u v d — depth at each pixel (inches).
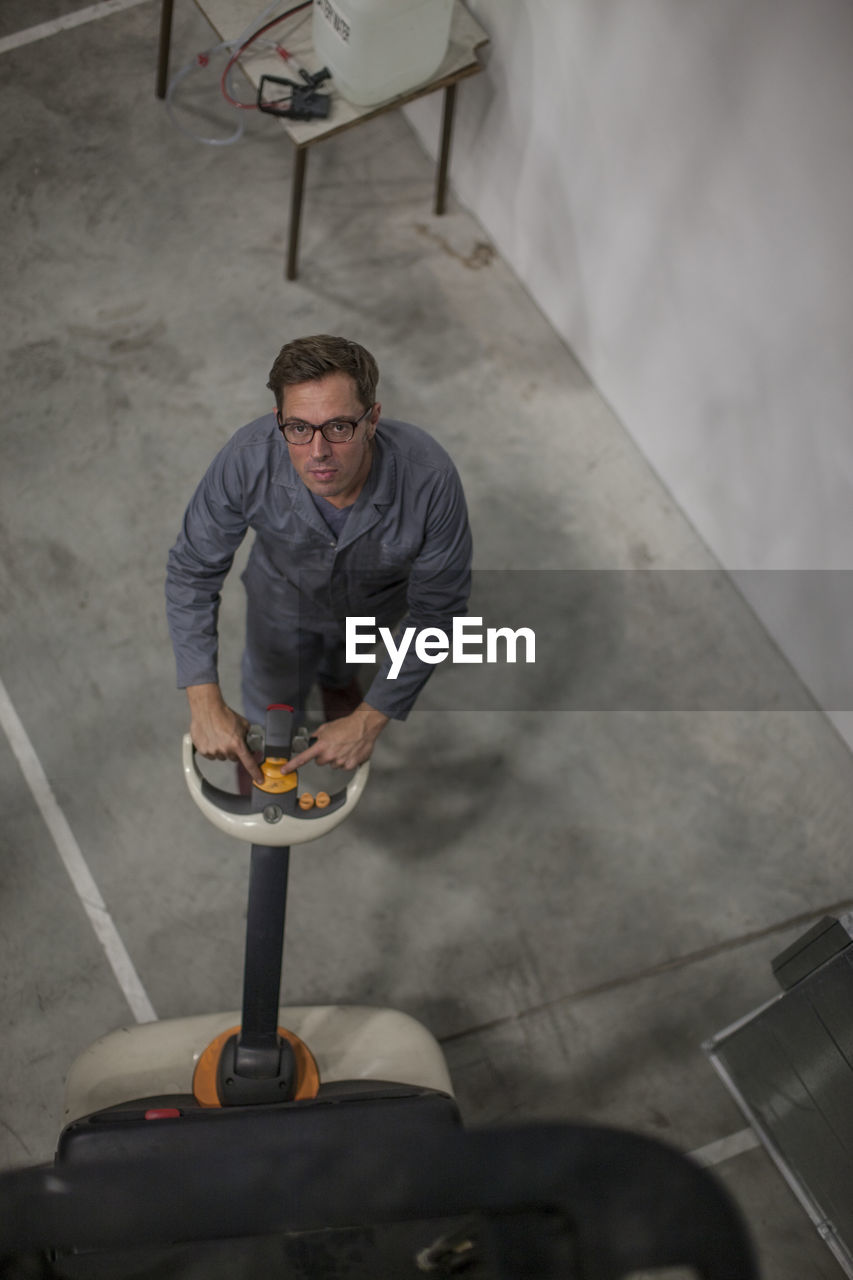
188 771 71.8
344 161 144.3
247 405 127.6
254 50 121.3
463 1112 94.6
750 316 106.4
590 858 107.3
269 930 69.8
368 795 107.7
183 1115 46.5
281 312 133.1
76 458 122.1
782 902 107.0
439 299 136.5
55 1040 94.3
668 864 107.7
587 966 102.2
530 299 138.3
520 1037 98.3
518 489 126.2
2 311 130.0
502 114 127.7
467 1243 30.2
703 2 95.9
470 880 105.0
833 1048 81.6
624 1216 27.7
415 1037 78.2
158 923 100.3
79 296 131.8
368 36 110.7
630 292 120.6
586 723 114.2
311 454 65.9
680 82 101.7
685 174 106.1
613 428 131.4
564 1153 28.6
